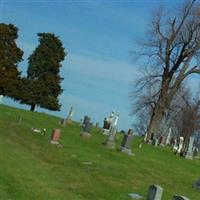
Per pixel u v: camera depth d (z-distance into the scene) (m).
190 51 62.59
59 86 84.38
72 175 23.58
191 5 62.69
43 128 39.09
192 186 28.73
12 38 82.19
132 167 30.28
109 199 20.14
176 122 89.19
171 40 62.81
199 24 62.28
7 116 41.91
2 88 80.69
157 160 38.06
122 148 35.84
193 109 84.81
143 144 50.88
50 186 19.91
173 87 63.53
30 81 83.00
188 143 50.44
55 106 83.69
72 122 52.06
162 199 22.45
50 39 84.50
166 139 70.88
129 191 22.50
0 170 19.89
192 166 41.91
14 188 17.77
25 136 33.09
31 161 24.55
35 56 83.75
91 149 33.47
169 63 63.44
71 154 29.42
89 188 21.45
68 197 18.75
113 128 37.03
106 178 24.56
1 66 80.38
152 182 26.72
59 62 84.88
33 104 82.81
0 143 27.16
